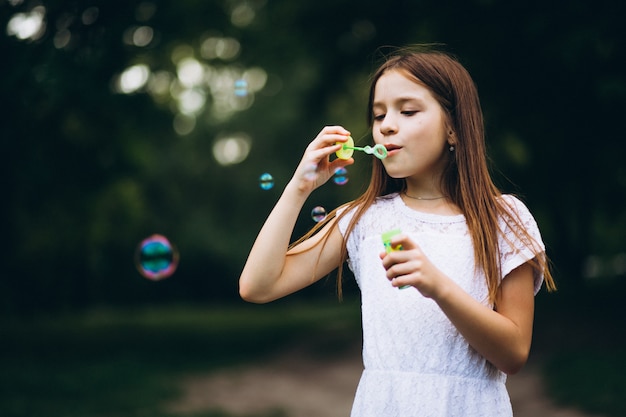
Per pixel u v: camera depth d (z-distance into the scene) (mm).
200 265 22969
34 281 14516
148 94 9430
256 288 1728
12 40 7418
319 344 10016
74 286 15969
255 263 1729
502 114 8133
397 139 1704
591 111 7656
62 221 10961
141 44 8750
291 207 1738
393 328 1659
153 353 9945
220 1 10859
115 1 7953
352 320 12867
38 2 7617
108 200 13289
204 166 22203
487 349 1538
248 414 5887
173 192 19812
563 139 8312
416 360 1623
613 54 6492
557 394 5750
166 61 9742
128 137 9703
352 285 2117
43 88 7543
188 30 10164
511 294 1673
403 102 1712
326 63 10844
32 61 7453
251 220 23172
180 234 21391
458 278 1665
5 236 10148
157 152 13250
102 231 14602
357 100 12742
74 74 7680
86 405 6090
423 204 1777
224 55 12188
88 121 8781
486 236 1668
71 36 7930
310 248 1826
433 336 1626
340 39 10383
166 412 5859
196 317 17609
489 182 1749
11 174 8523
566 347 7660
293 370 8672
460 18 7625
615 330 7922
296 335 11312
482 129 1789
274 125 20453
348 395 7062
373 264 1742
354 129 13992
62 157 9094
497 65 7656
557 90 7586
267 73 12445
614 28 6453
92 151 9352
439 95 1719
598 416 5121
